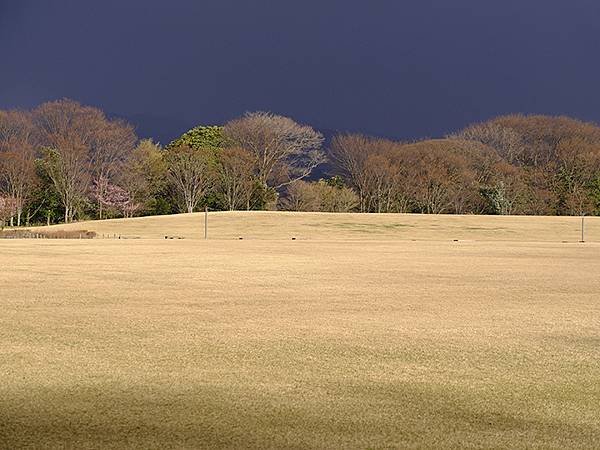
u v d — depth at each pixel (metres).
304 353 11.92
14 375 10.23
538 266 29.53
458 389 9.77
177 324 14.59
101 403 8.89
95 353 11.75
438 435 7.88
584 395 9.53
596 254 37.69
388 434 7.88
